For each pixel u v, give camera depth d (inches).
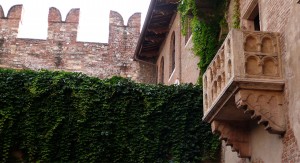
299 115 335.0
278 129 356.8
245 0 486.3
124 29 1123.3
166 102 569.9
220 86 410.9
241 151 437.4
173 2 808.3
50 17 1118.4
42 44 1091.9
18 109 542.3
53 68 1071.6
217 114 427.2
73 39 1101.7
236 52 365.1
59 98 552.7
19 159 531.8
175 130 560.4
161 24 895.7
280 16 380.2
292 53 351.3
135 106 565.3
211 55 582.6
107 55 1092.5
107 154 540.4
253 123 432.1
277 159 371.9
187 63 754.8
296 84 342.0
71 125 545.3
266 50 372.2
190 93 578.6
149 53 1014.4
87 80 567.8
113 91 565.3
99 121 550.6
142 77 1042.1
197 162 552.4
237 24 502.0
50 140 536.4
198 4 585.6
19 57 1075.3
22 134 535.5
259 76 361.4
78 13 1130.0
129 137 551.8
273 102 362.0
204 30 601.9
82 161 534.3
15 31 1094.4
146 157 545.0
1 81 550.9
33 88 551.2
